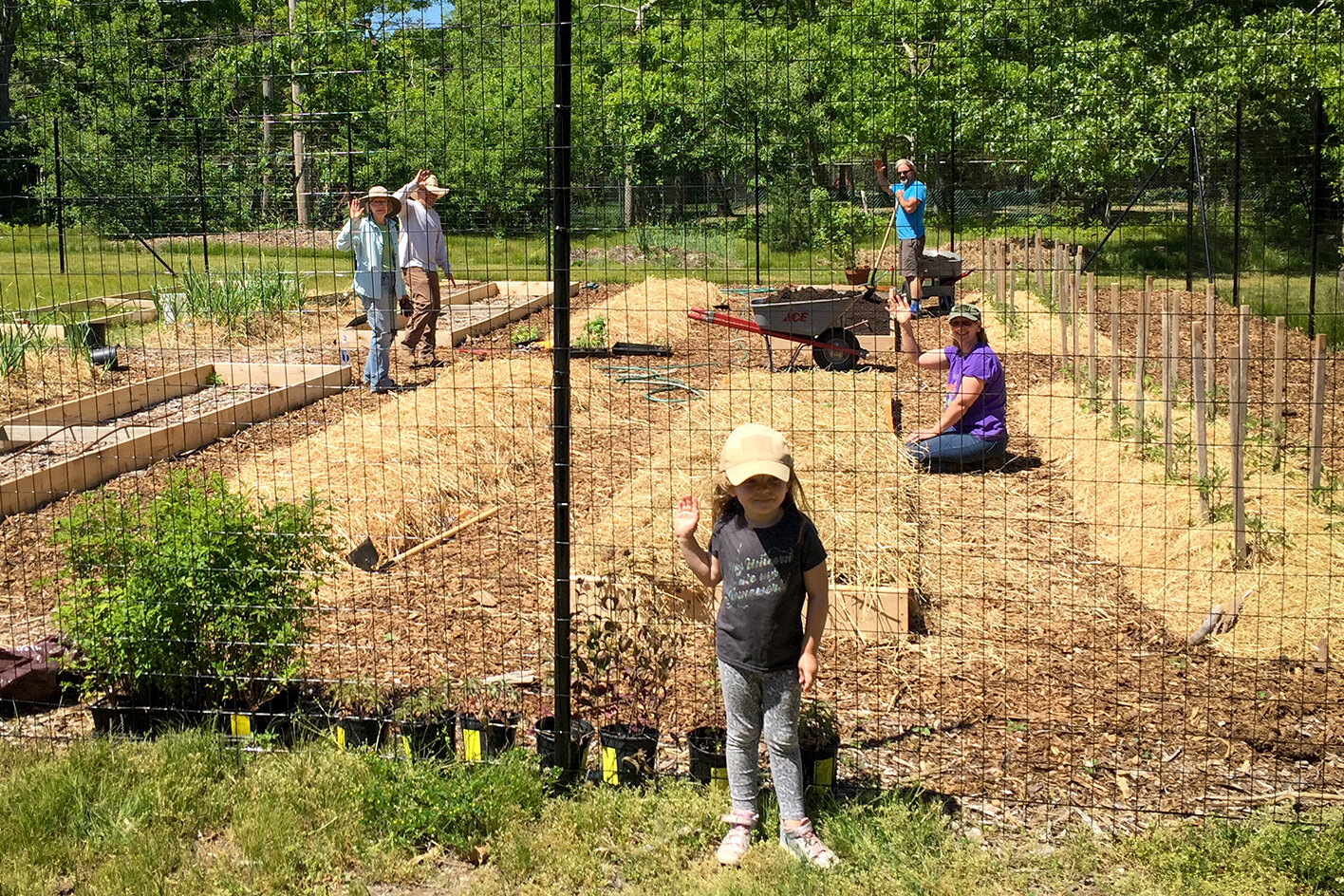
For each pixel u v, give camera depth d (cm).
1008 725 493
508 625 592
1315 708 503
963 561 686
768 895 375
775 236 1338
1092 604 627
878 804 423
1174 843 399
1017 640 582
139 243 1769
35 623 602
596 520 750
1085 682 533
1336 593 612
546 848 405
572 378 1160
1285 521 709
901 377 1236
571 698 477
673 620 526
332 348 1347
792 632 399
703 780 440
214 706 493
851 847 398
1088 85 1074
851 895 375
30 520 766
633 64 1491
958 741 480
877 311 1413
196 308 1398
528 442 941
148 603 477
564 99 418
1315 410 762
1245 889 373
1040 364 1266
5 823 420
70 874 401
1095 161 1061
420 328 1245
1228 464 823
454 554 711
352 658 549
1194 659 555
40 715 512
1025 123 899
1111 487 803
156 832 418
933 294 1664
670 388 1171
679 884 383
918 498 727
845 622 587
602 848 408
